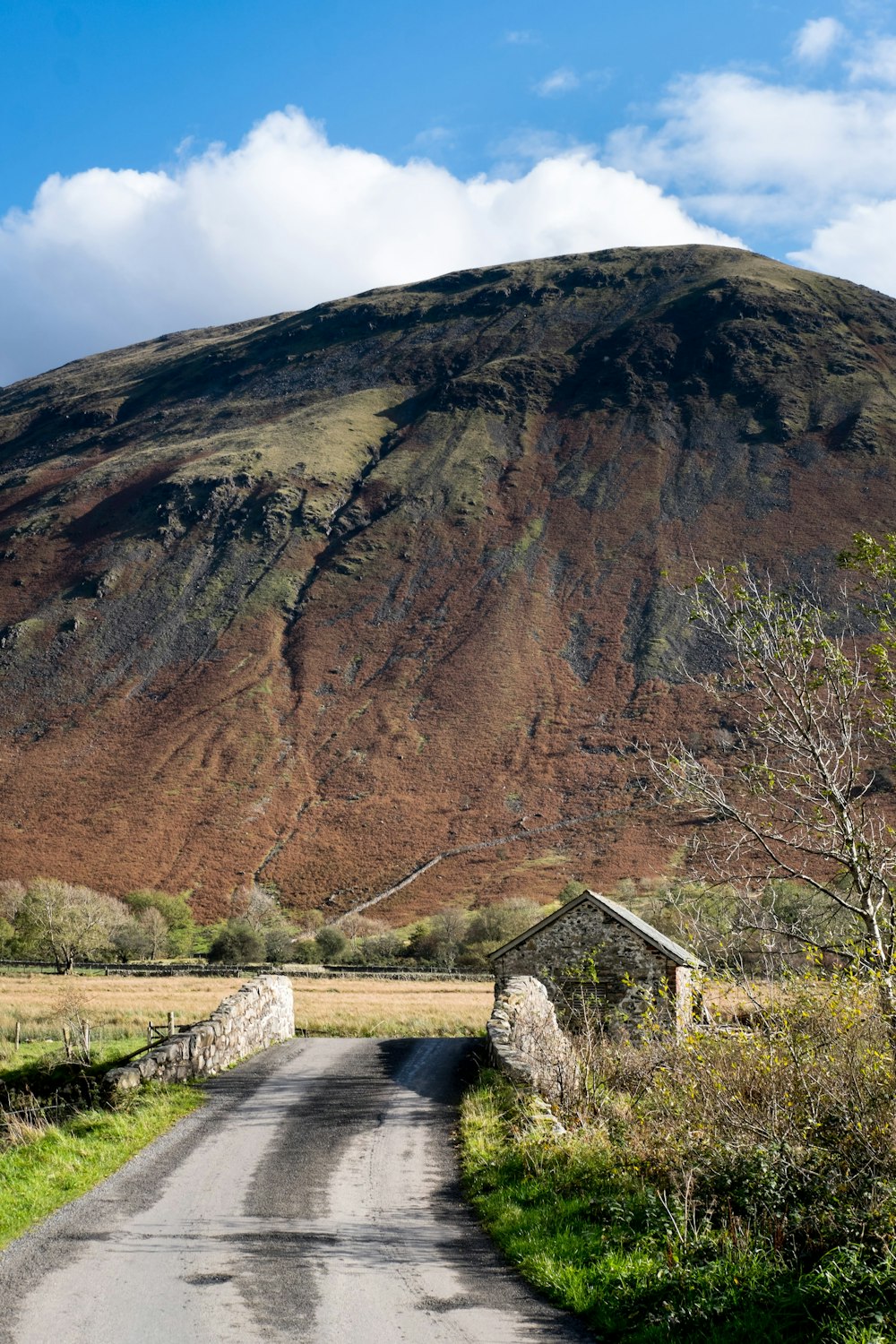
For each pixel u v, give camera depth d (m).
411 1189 11.46
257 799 150.50
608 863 117.12
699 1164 9.61
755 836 13.56
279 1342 7.05
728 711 149.88
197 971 71.44
